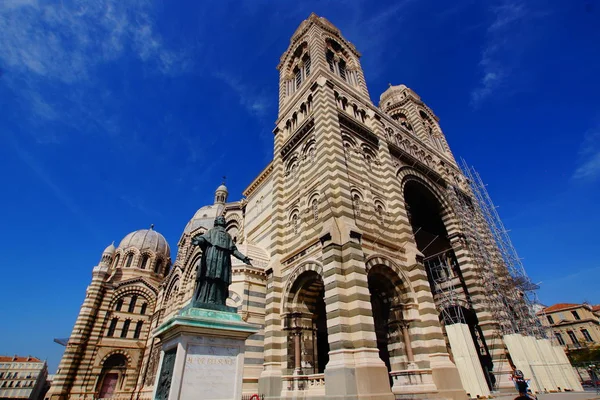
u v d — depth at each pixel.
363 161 26.94
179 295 38.19
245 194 44.03
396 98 50.94
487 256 32.16
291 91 37.00
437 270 34.38
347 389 15.33
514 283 32.81
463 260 30.97
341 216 21.05
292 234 25.61
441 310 29.42
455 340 23.47
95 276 52.12
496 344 26.41
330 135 24.78
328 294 18.67
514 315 30.61
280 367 20.98
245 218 42.78
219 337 10.23
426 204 35.41
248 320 25.86
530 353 26.64
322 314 26.89
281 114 35.06
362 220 22.89
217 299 11.37
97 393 45.38
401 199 26.58
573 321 76.31
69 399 42.91
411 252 22.98
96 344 47.81
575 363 53.50
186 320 9.77
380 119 32.91
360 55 39.75
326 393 16.34
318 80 29.12
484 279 29.88
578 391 25.52
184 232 59.97
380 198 26.08
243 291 26.88
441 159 38.84
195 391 9.12
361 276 18.66
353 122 28.05
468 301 30.19
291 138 29.81
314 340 21.88
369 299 18.12
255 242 37.16
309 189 25.20
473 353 22.66
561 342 76.94
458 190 36.28
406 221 25.08
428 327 19.86
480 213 37.16
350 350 16.69
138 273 61.12
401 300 21.16
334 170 23.05
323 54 33.31
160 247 66.62
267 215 35.97
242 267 27.94
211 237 12.49
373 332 17.22
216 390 9.48
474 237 32.62
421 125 43.56
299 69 37.41
